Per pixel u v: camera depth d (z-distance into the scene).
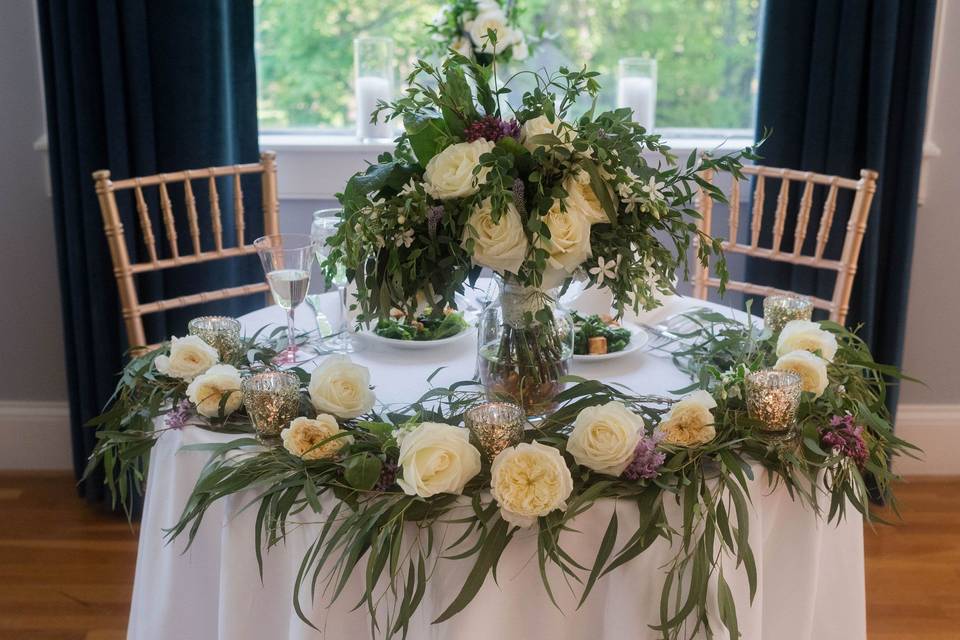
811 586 1.41
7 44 2.62
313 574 1.30
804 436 1.35
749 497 1.25
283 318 1.90
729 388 1.41
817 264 2.26
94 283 2.59
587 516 1.27
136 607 1.57
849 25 2.46
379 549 1.24
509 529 1.23
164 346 1.62
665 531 1.26
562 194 1.27
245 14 2.57
